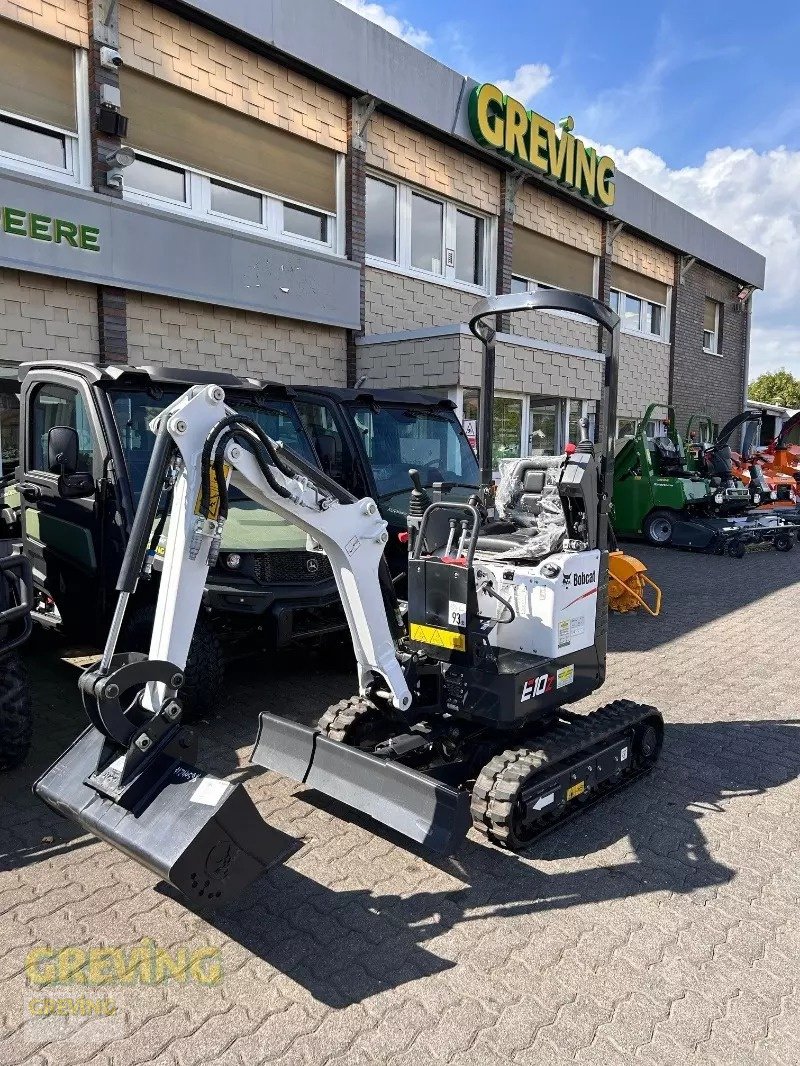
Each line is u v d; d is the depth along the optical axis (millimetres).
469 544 3766
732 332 20953
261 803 3828
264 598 4633
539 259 14234
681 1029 2443
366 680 3619
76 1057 2297
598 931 2924
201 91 8914
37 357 7801
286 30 9406
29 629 3770
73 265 7812
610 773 3914
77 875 3219
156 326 8820
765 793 4078
